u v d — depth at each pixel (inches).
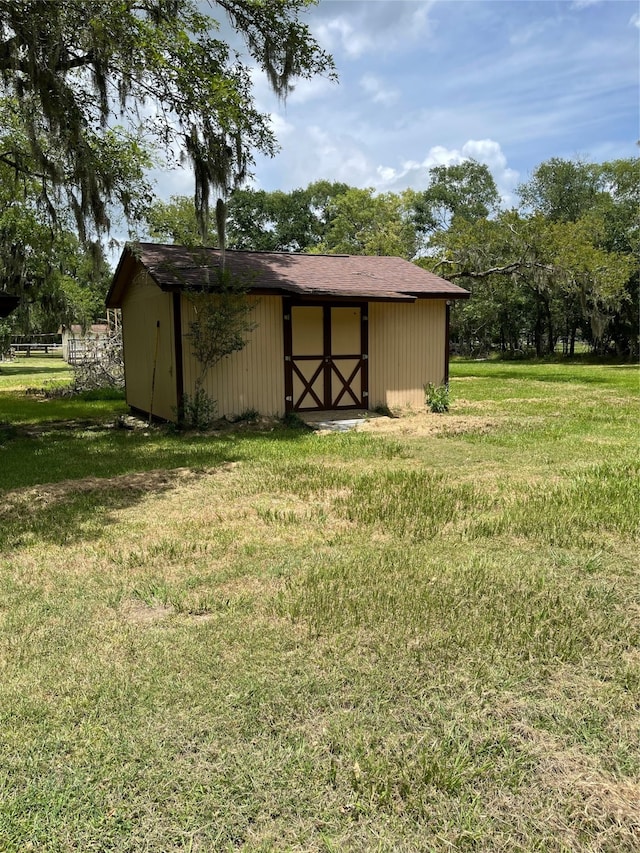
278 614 129.9
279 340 444.8
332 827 73.3
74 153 333.7
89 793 78.6
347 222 1615.4
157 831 72.6
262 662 110.3
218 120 368.5
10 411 554.6
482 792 79.0
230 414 431.2
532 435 370.6
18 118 448.5
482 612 130.3
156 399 458.0
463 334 1546.5
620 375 875.4
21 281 626.8
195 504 223.8
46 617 130.5
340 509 211.6
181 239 848.3
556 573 153.5
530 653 113.1
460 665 109.3
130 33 315.6
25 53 308.2
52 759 85.0
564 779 81.4
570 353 1353.3
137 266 475.2
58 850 69.9
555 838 71.5
